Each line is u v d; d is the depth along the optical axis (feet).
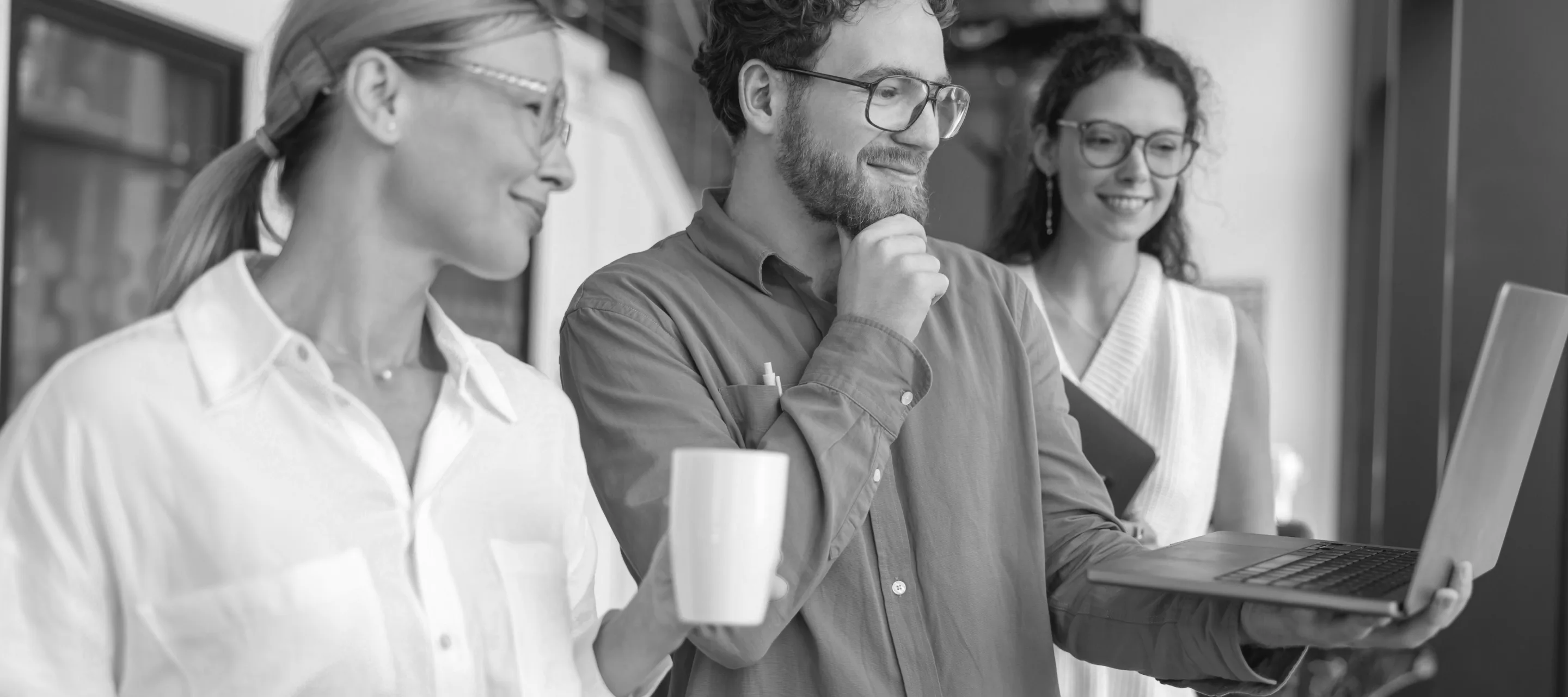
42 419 3.00
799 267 5.05
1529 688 7.50
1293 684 10.62
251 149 3.41
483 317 18.40
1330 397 14.52
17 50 11.83
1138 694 6.31
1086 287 7.07
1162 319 6.94
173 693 3.04
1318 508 14.49
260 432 3.13
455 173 3.24
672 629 3.64
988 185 19.79
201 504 3.03
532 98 3.29
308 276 3.35
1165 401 6.77
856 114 4.69
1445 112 10.48
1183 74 6.99
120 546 2.99
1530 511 7.47
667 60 23.41
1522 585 7.55
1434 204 10.53
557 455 3.81
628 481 4.52
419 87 3.21
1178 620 4.33
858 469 4.41
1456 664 7.80
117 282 13.33
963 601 4.66
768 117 4.91
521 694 3.47
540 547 3.67
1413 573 3.71
